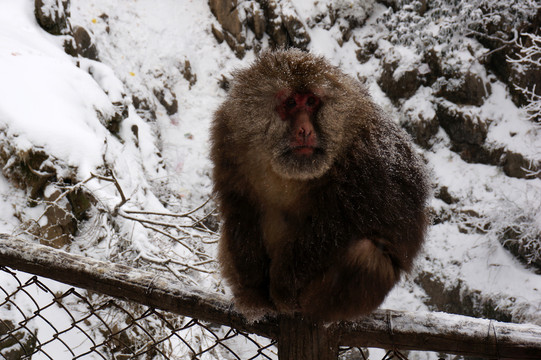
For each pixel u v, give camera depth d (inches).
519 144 462.3
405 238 101.0
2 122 315.0
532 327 77.1
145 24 528.4
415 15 524.1
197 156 488.7
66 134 314.7
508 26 481.4
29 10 417.4
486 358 77.5
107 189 318.3
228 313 89.4
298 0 550.0
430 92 498.6
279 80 106.0
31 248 94.9
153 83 505.0
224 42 542.6
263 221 107.3
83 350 253.0
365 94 111.0
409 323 81.4
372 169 99.4
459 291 423.2
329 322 86.5
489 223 439.5
